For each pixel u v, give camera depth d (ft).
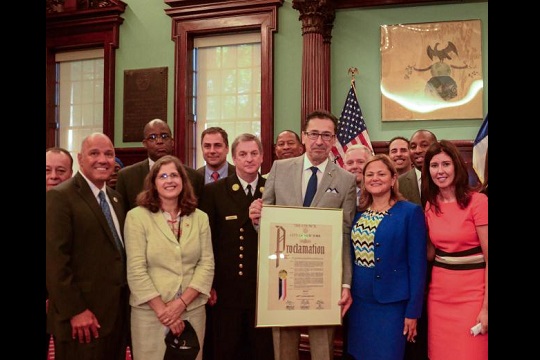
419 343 10.24
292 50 20.29
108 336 9.29
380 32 19.57
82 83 23.25
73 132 23.31
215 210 10.82
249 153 10.63
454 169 9.13
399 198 9.75
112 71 22.30
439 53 19.06
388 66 19.44
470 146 18.51
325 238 9.60
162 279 9.36
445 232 9.14
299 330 9.86
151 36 22.04
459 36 18.93
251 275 10.40
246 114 21.34
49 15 22.91
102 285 9.26
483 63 18.78
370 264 9.47
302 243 9.51
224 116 21.61
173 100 21.70
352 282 9.68
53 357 10.92
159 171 9.66
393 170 9.68
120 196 10.39
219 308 10.44
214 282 10.58
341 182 9.94
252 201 10.73
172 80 21.75
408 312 9.16
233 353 10.31
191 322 9.47
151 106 21.90
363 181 9.90
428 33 19.17
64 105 23.41
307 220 9.56
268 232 9.43
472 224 8.96
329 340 9.70
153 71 21.88
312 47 19.25
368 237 9.52
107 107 22.27
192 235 9.70
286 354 9.70
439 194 9.48
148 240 9.46
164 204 9.79
